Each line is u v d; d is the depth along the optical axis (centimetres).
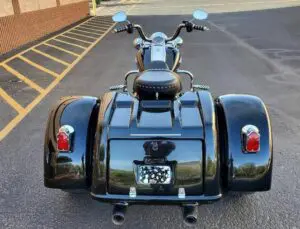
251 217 380
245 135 320
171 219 381
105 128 312
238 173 320
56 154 333
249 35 1702
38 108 760
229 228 365
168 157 305
